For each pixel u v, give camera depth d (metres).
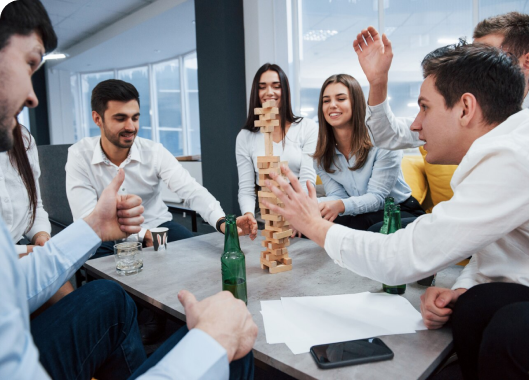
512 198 0.70
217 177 4.12
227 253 1.10
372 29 1.47
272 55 3.87
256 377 1.55
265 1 3.78
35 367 0.43
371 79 1.52
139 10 5.34
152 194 2.28
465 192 0.76
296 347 0.77
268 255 1.25
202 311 0.63
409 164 2.46
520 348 0.63
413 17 3.17
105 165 2.06
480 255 0.91
